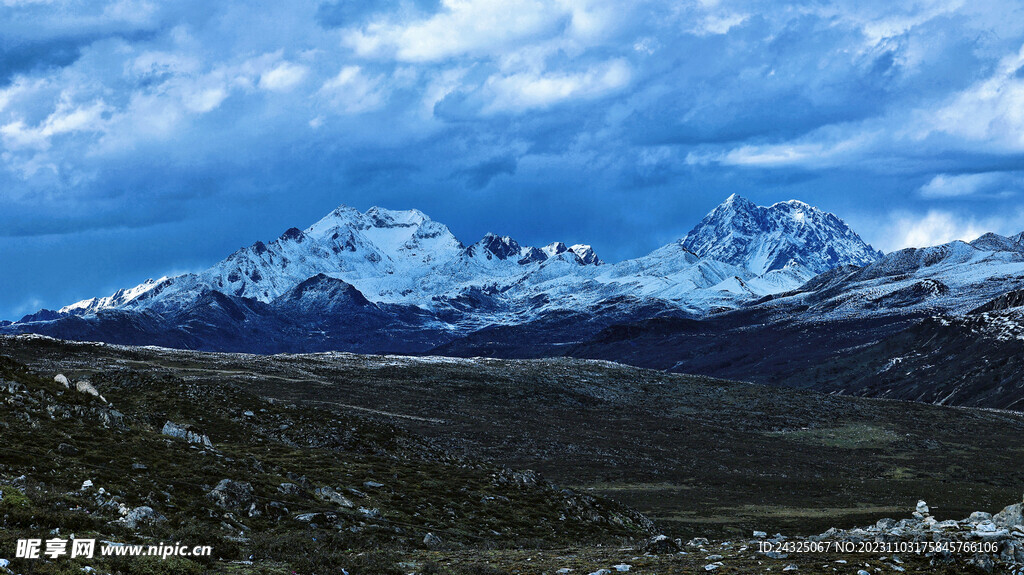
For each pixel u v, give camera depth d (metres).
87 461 42.59
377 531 43.84
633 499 100.94
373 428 76.94
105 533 30.78
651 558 33.09
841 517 90.00
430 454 74.00
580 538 54.88
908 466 152.25
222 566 29.14
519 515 56.91
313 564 30.06
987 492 122.56
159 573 26.39
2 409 45.97
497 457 127.62
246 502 42.25
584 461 129.75
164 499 39.84
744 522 85.56
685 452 149.12
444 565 32.94
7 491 32.44
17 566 24.27
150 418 58.84
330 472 57.66
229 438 67.44
